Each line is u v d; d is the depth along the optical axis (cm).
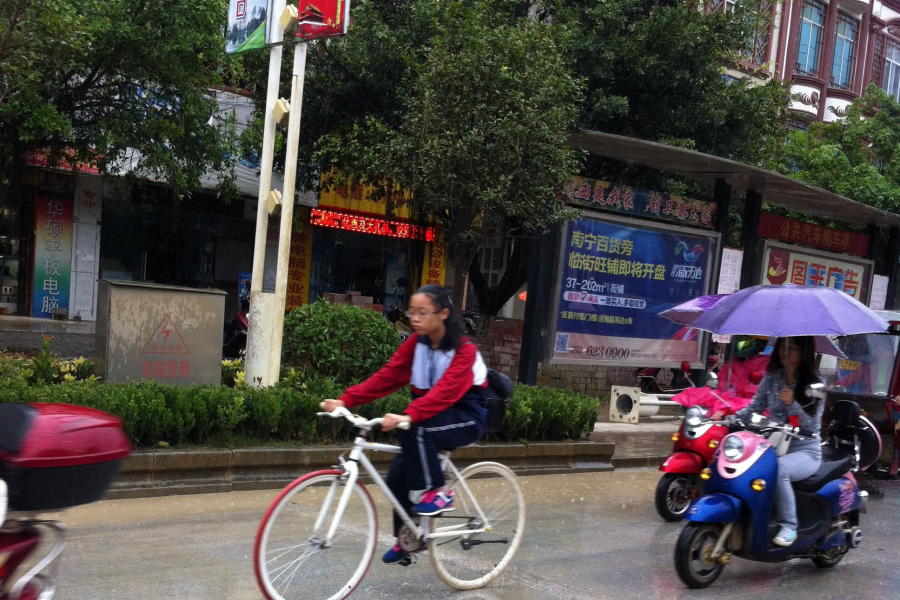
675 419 1188
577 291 1077
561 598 411
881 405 859
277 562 351
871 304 1628
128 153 1391
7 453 255
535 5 1350
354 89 1311
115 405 548
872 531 641
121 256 1686
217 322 700
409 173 972
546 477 746
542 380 1230
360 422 363
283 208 722
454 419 377
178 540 456
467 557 427
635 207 1136
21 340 1177
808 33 2253
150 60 963
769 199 1397
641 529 580
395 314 1545
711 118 1308
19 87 804
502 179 864
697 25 1255
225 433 607
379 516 538
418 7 1188
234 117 1145
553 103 907
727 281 1310
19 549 263
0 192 1059
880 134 1920
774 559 473
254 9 770
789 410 493
